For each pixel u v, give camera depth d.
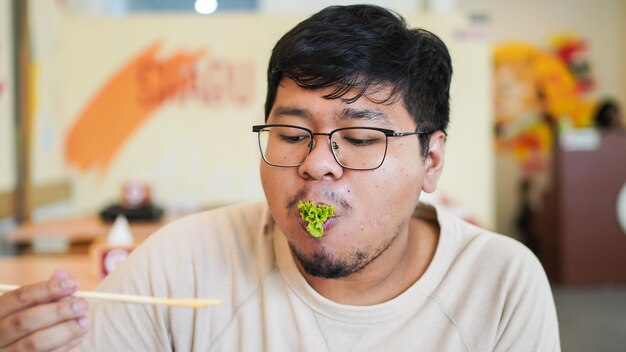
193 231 0.95
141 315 0.88
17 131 2.82
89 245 2.87
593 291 4.63
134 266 0.91
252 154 3.66
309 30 0.76
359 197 0.75
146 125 3.63
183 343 0.88
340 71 0.73
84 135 3.61
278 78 0.79
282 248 0.89
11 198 2.77
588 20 6.13
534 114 6.19
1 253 2.70
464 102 3.64
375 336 0.83
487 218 3.66
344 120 0.75
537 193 6.17
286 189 0.77
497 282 0.87
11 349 0.68
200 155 3.66
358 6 0.80
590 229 4.82
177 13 3.61
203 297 0.89
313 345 0.82
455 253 0.91
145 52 3.61
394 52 0.76
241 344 0.85
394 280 0.87
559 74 6.16
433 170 0.86
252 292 0.88
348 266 0.76
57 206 3.38
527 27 6.15
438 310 0.85
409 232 0.93
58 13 3.46
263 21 3.62
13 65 2.82
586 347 3.32
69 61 3.59
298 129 0.76
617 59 6.16
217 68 3.63
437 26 3.62
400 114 0.77
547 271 5.25
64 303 0.68
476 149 3.65
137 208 2.84
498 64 6.18
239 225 0.97
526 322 0.85
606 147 4.78
